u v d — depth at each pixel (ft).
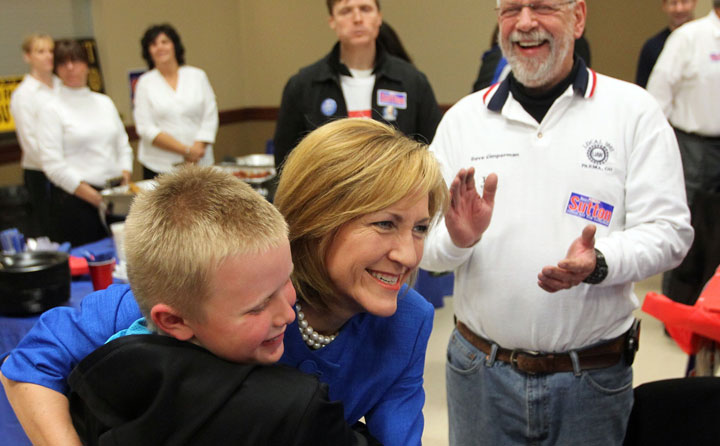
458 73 21.17
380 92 9.30
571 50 5.01
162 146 14.43
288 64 24.04
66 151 12.15
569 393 5.08
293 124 9.48
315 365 3.19
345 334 3.24
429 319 3.46
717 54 12.07
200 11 22.58
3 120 17.43
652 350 10.88
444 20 20.89
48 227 13.41
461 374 5.59
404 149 2.85
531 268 5.00
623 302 5.03
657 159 4.86
